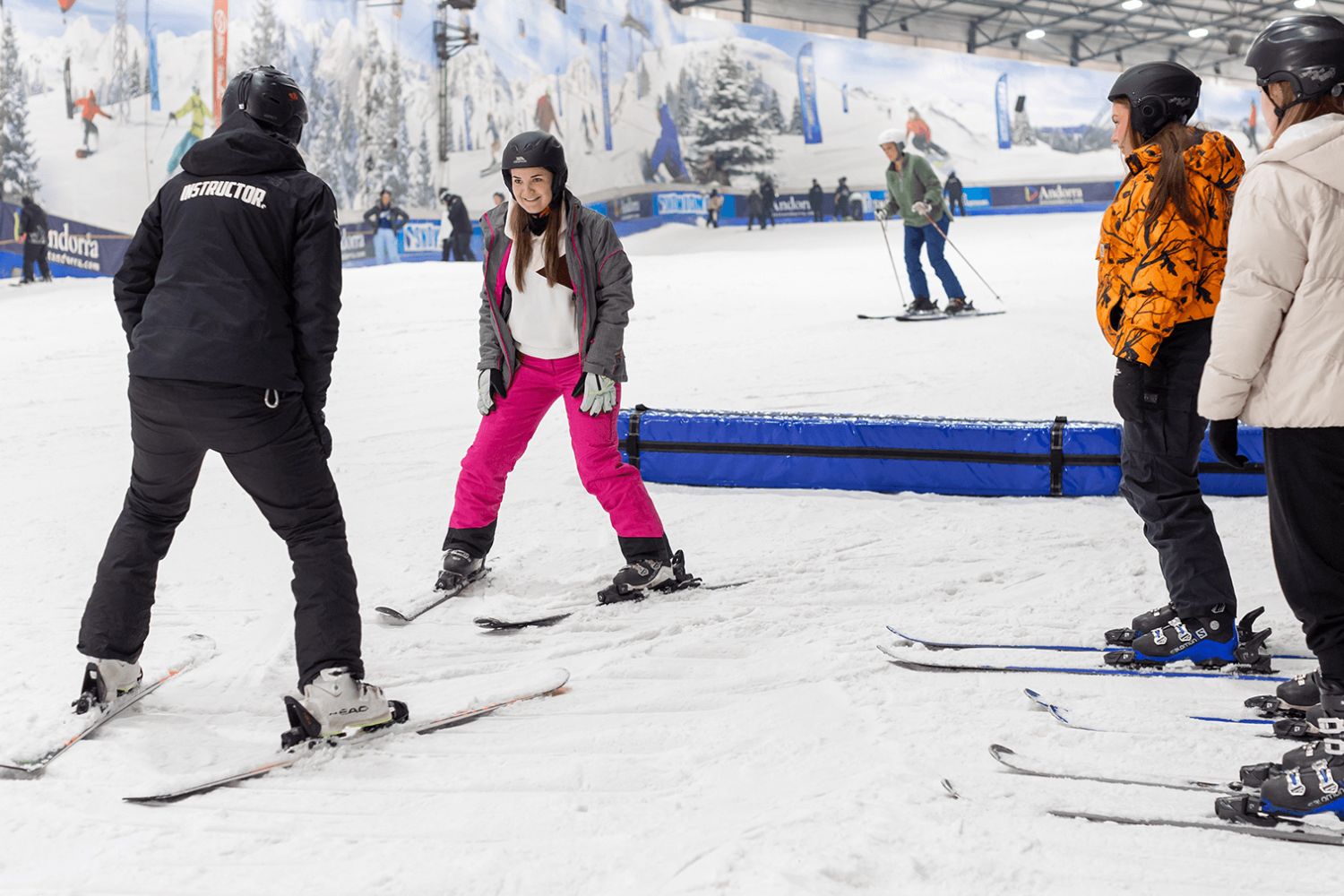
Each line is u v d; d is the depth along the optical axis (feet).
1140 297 9.17
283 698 8.96
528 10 83.41
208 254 8.09
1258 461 14.69
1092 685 9.02
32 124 60.90
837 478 15.84
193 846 6.60
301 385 8.37
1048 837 6.51
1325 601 7.20
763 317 33.40
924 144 106.63
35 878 6.23
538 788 7.40
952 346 26.96
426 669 9.84
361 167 72.84
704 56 97.14
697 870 6.15
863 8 112.57
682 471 16.25
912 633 10.26
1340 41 6.75
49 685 9.20
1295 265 6.68
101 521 14.71
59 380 25.96
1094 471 15.03
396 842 6.63
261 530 14.26
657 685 9.25
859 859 6.19
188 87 65.98
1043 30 120.78
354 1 72.18
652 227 93.15
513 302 11.54
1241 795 6.77
